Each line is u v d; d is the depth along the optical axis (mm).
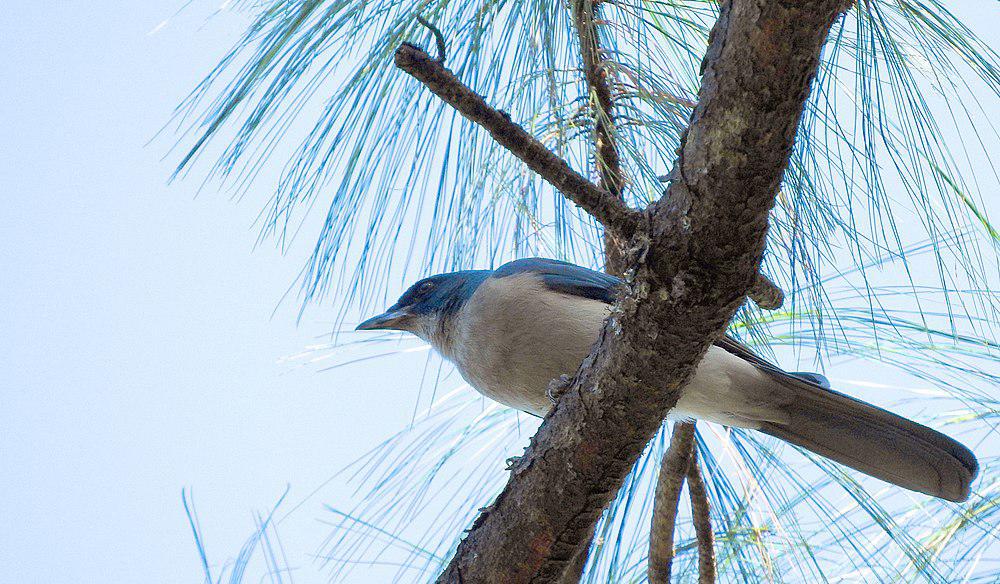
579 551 5410
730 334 6762
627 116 6328
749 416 6766
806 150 5422
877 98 5262
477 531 5535
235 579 4707
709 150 4234
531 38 5941
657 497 5988
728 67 4082
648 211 4578
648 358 4773
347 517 5699
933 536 5672
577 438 5102
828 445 6672
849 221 5441
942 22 5215
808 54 3965
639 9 6055
